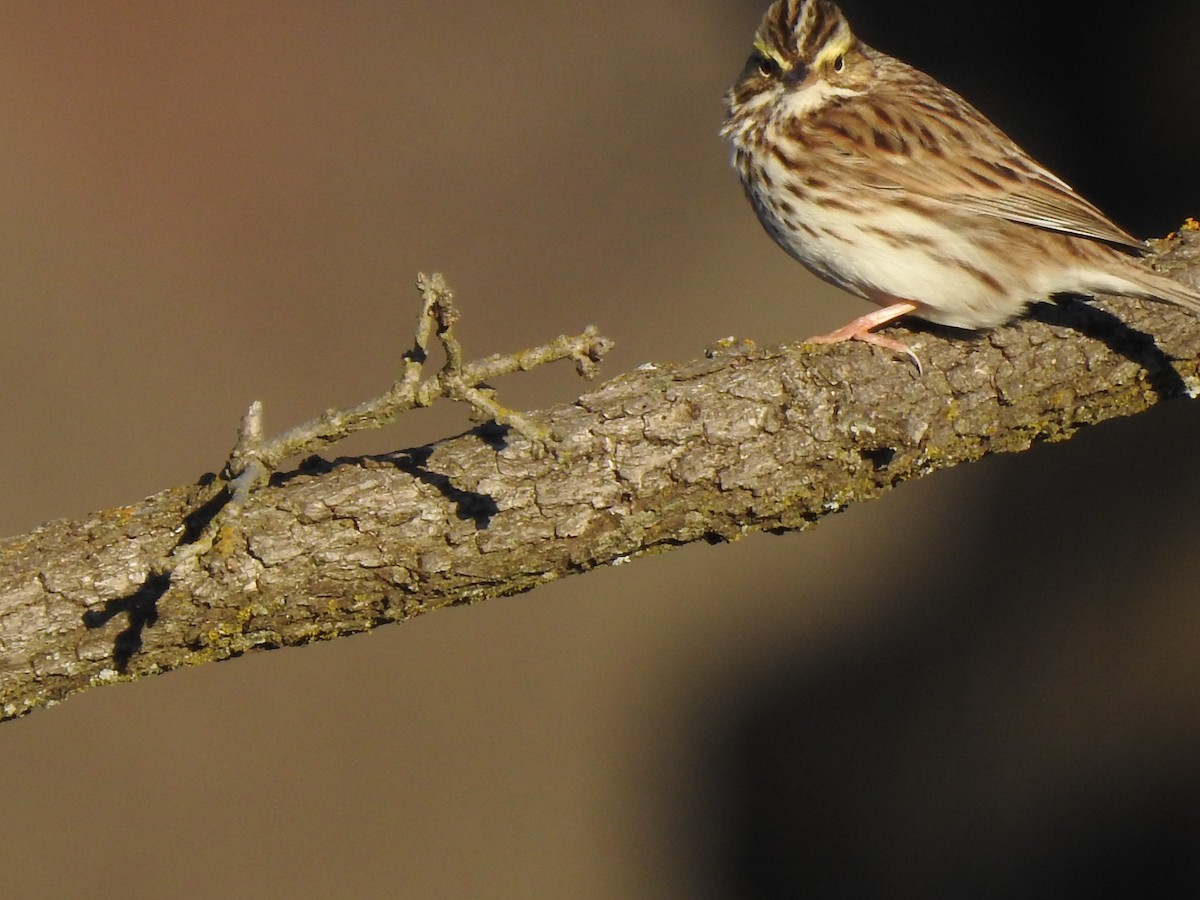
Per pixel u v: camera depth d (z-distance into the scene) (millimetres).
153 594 7094
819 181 9297
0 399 14352
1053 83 15547
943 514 14836
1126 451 14477
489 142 16438
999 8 15961
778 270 15594
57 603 7059
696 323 15156
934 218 9141
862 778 13750
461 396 6625
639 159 16328
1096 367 8102
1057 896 12945
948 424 7902
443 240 15602
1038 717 13695
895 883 13203
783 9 9625
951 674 14086
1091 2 15469
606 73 17016
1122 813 13117
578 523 7355
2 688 7105
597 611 14578
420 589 7305
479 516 7277
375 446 14211
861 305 15250
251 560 7109
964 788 13555
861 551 14820
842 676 14258
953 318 8805
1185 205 14688
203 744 13508
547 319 15133
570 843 13281
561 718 13961
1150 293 8406
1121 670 13695
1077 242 8688
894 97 9547
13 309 14883
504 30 17453
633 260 15648
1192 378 8242
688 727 14008
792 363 7676
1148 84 15133
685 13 17562
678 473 7434
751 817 13672
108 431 14242
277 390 14523
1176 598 13820
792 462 7547
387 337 14898
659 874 13336
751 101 9617
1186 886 12812
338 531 7184
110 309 14961
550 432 6699
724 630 14477
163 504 7293
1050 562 14297
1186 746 13250
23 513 13719
